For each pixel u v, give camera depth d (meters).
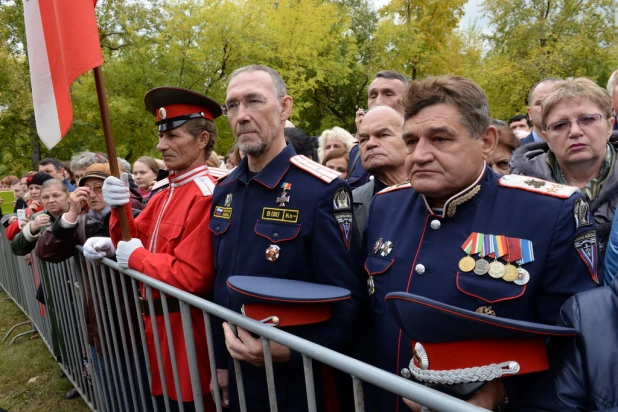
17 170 20.03
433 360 1.06
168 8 14.48
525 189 1.29
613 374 0.96
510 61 19.23
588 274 1.20
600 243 1.76
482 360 1.03
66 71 2.17
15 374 4.10
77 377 3.44
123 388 2.55
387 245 1.47
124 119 14.40
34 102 2.24
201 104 2.31
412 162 1.31
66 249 2.92
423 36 16.91
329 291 1.47
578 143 1.90
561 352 1.06
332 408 1.74
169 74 14.79
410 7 17.38
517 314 1.19
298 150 3.22
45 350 4.57
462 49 22.38
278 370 1.66
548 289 1.20
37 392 3.77
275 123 1.81
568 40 19.23
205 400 2.05
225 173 2.50
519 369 1.02
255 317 1.46
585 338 1.02
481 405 1.05
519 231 1.24
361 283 1.67
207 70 15.19
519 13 20.66
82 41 2.18
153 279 1.95
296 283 1.57
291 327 1.52
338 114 21.92
